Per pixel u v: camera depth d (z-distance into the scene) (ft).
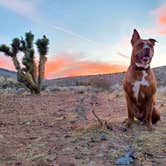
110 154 3.62
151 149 3.68
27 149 4.06
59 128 5.06
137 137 4.09
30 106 7.99
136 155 3.53
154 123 4.79
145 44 4.20
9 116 6.64
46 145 4.14
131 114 4.53
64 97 9.63
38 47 12.26
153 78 4.36
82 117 5.80
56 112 6.76
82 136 4.29
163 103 7.16
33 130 5.09
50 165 3.47
